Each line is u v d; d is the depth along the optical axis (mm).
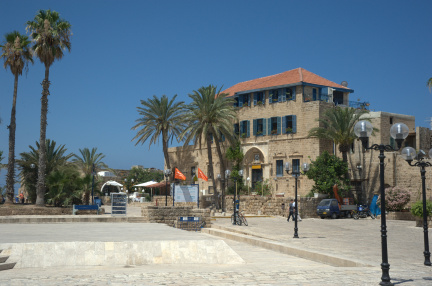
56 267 14062
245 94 56094
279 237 25250
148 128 56906
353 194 45969
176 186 36062
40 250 14648
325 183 44156
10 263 13688
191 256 15375
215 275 11133
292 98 51250
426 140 48531
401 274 12164
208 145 52062
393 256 17406
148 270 12773
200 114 51688
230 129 51438
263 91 54156
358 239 24312
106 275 11297
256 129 54281
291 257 17844
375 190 44250
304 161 48906
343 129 44312
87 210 36500
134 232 22297
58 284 9898
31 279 10688
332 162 44906
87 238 18438
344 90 54125
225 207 49688
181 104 57875
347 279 10836
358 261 14891
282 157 51062
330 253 17547
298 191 49031
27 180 49000
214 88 52344
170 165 64562
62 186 39906
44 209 36219
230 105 56250
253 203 46469
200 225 31547
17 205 40125
